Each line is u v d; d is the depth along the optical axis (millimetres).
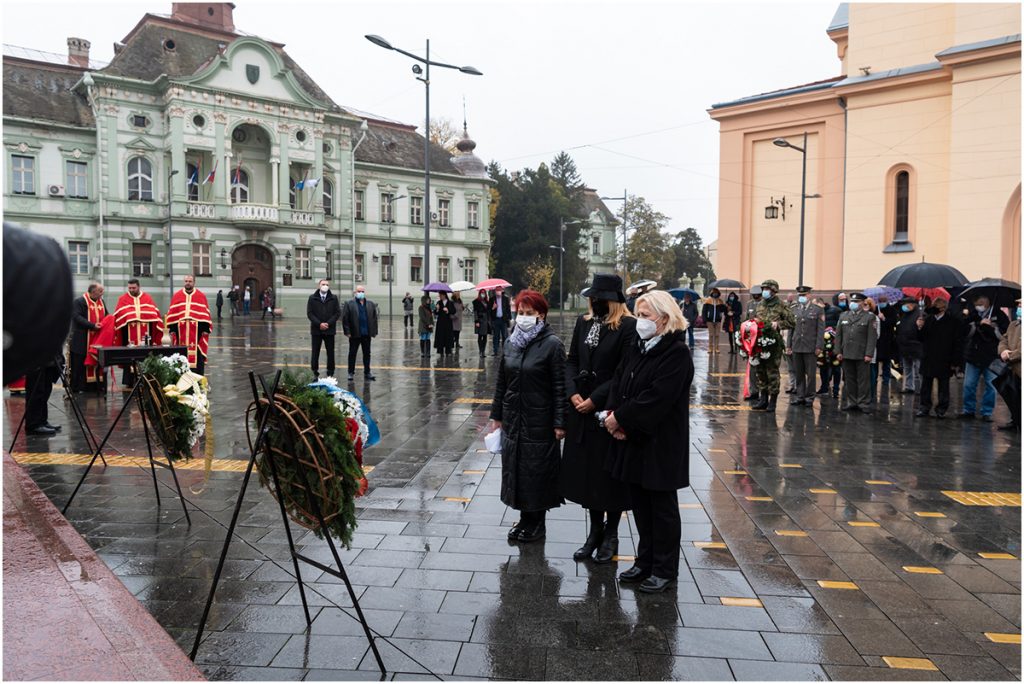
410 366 16781
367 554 4773
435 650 3523
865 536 5203
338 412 3467
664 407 4098
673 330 4223
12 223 923
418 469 6988
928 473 7059
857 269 27484
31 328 893
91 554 3920
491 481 6566
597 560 4664
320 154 42625
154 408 5281
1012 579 4441
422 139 52250
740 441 8570
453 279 51344
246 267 40812
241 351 19953
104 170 37250
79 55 43562
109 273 37656
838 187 28734
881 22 26719
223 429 8867
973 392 10438
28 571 3668
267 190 42125
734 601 4098
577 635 3686
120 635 3010
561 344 4992
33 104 37062
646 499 4418
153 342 12305
